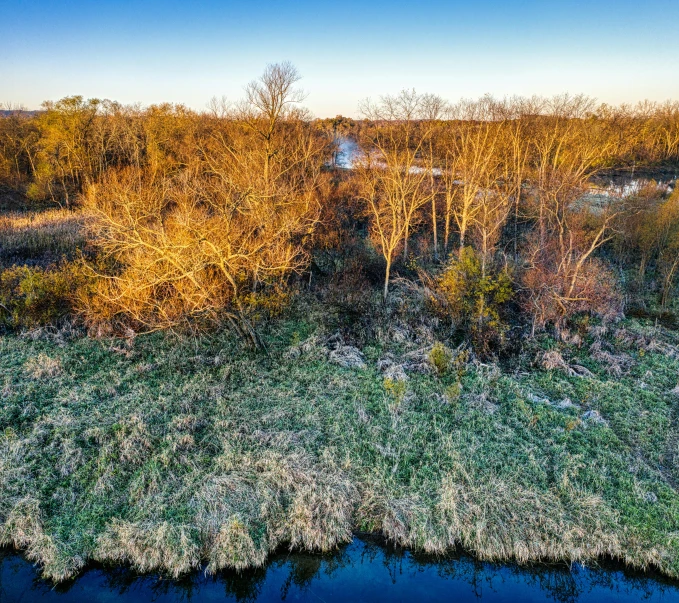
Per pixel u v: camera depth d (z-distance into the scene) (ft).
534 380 57.88
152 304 62.64
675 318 75.97
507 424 49.11
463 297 70.28
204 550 36.17
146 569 35.01
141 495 39.27
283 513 38.70
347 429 47.39
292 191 89.45
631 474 42.34
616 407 52.29
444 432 47.44
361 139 144.66
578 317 72.90
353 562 36.96
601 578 35.70
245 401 51.01
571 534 36.94
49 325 63.00
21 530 36.09
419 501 39.86
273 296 70.13
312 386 54.29
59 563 34.22
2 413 46.29
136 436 43.98
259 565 35.94
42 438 43.80
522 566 36.58
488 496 39.81
